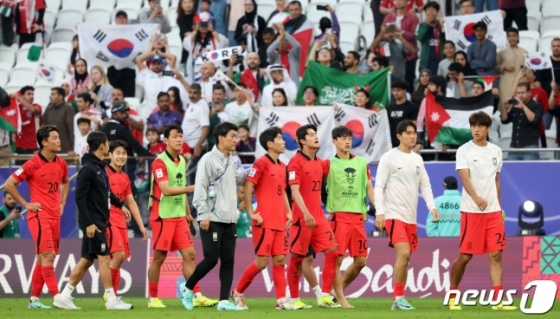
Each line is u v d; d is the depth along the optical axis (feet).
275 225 98.99
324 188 106.83
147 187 139.13
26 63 199.21
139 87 184.96
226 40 178.91
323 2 203.10
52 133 103.40
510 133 157.79
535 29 187.52
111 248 104.32
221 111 153.99
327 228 100.42
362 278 125.29
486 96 144.87
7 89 193.98
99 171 101.45
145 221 138.82
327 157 145.48
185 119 152.76
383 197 96.73
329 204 101.96
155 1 185.78
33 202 103.14
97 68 169.89
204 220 97.25
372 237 126.21
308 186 100.42
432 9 166.81
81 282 128.88
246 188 98.68
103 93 169.58
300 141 100.94
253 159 148.97
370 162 145.07
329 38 165.58
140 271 129.59
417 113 146.92
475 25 160.04
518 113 145.79
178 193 102.37
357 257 102.22
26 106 162.71
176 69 177.37
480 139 97.96
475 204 97.66
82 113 159.63
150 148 151.12
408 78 166.91
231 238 99.45
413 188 97.14
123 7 213.66
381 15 174.60
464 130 144.15
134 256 130.11
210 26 177.58
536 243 122.31
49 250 103.24
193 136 152.05
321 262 126.72
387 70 152.46
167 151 106.01
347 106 146.10
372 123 145.59
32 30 202.90
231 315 88.58
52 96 158.61
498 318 83.61
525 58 154.81
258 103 164.76
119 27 175.52
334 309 97.91
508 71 159.33
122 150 109.40
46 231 102.99
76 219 143.13
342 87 153.58
